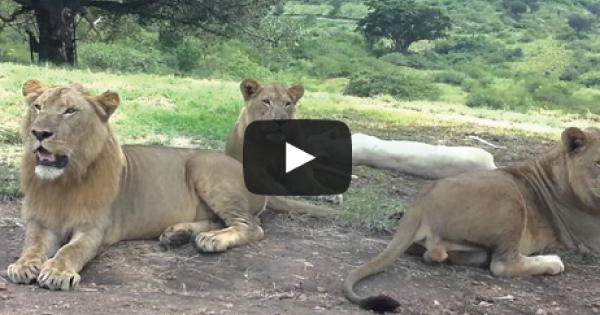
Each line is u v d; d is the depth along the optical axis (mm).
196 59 29281
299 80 30312
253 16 26422
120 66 27734
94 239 4984
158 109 11180
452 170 8039
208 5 25484
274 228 6031
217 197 5609
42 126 4656
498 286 5199
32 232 4984
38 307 4117
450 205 5301
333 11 68312
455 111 16234
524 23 68312
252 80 6973
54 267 4590
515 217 5312
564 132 5617
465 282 5211
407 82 26641
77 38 30422
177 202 5551
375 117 13102
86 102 4914
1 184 6656
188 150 5836
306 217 6359
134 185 5332
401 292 4934
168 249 5320
